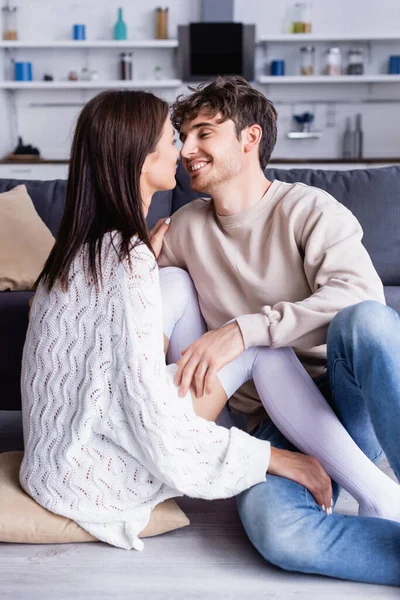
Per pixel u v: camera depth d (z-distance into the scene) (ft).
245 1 21.76
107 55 22.12
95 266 4.74
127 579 4.66
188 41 21.27
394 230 8.68
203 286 5.91
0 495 5.14
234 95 5.40
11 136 22.36
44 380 4.91
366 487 4.94
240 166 5.54
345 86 22.12
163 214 9.21
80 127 4.86
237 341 5.02
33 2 21.94
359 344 4.55
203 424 4.82
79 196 4.85
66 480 4.90
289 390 5.10
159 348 4.80
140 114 4.83
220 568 4.80
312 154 22.47
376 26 21.86
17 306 7.45
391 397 4.46
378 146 22.36
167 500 5.32
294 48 21.93
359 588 4.55
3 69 21.80
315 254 5.33
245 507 4.84
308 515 4.68
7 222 8.79
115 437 4.80
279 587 4.57
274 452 4.95
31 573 4.73
